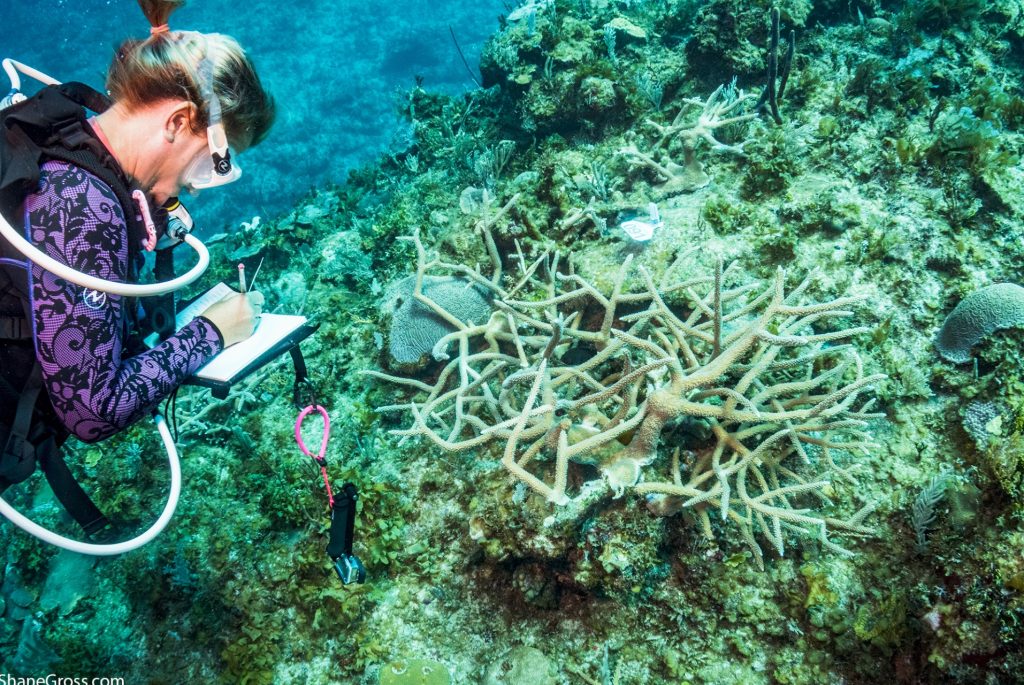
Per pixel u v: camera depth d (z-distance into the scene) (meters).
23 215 1.29
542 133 6.73
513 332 4.08
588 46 6.80
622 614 3.44
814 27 6.30
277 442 4.93
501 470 3.73
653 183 5.26
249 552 4.34
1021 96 5.60
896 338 3.82
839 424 3.13
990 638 2.63
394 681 3.50
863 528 3.16
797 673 3.10
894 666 2.95
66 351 1.30
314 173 19.20
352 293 6.36
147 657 4.20
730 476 3.39
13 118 1.31
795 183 4.64
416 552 4.00
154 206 1.56
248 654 3.91
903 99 5.14
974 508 2.95
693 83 6.18
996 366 3.46
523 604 3.68
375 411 4.53
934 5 5.92
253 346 1.68
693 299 3.58
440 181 7.32
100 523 1.56
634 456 3.16
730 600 3.29
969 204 4.15
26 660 4.36
